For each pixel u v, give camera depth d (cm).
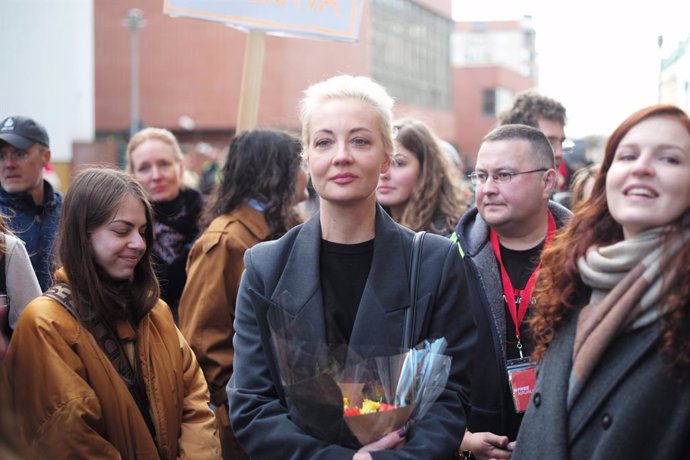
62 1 2264
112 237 274
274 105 4919
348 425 228
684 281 201
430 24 6469
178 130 5459
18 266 321
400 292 250
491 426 307
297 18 464
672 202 207
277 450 236
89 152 1733
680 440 201
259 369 252
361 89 254
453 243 263
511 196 321
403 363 233
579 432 215
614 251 213
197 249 376
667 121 212
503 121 493
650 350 207
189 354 302
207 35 5366
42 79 2230
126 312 280
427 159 437
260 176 386
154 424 277
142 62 5441
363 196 250
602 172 229
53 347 259
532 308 314
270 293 255
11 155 423
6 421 147
